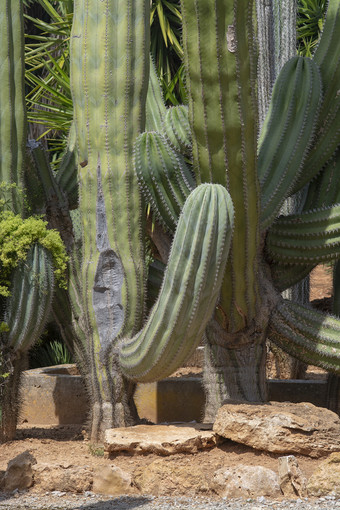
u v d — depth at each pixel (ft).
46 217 20.80
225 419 16.28
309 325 18.26
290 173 18.31
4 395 18.44
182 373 25.72
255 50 17.20
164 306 15.46
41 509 13.92
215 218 14.98
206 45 15.71
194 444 15.97
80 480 15.28
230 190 16.60
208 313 15.62
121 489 15.15
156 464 15.42
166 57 42.04
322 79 19.30
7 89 18.98
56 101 33.65
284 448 15.71
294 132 18.45
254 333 18.25
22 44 19.40
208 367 18.74
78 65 18.66
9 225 18.11
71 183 21.47
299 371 25.22
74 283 20.30
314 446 15.74
